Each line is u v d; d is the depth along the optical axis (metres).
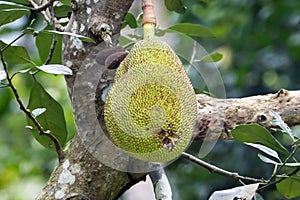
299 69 10.54
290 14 10.80
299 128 8.50
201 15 11.40
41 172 11.51
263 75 10.66
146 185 8.74
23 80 11.44
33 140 11.88
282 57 10.67
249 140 4.71
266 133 4.66
